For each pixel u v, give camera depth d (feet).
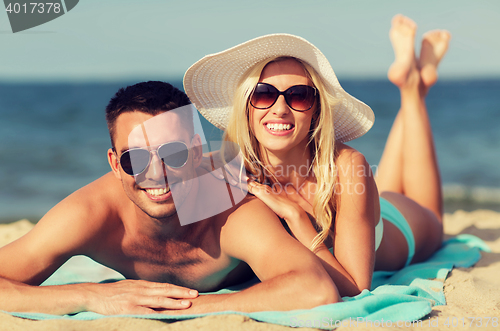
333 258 8.20
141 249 8.01
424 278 9.64
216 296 7.11
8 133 55.83
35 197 31.50
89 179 36.83
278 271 6.94
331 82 8.59
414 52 14.43
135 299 7.06
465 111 71.97
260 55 8.56
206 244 7.86
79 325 6.49
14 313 6.91
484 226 16.06
